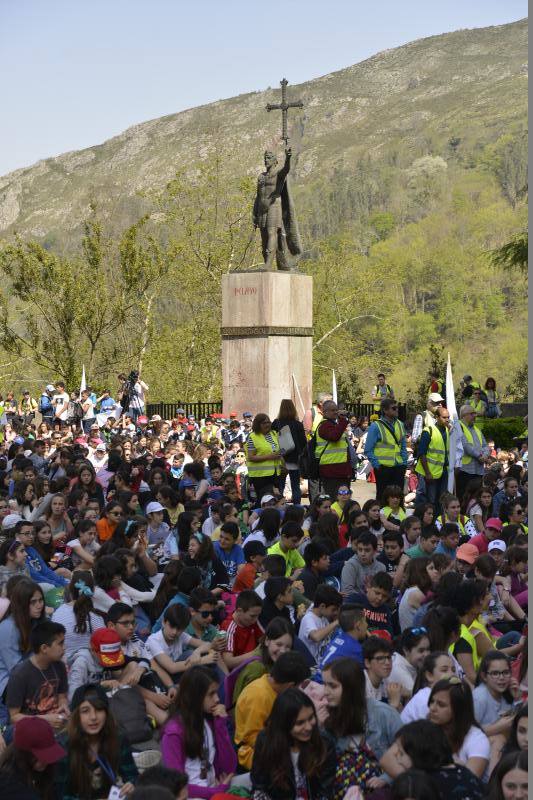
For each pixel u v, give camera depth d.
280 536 11.77
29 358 46.69
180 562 9.81
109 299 45.03
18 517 12.33
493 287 127.44
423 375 114.94
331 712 6.46
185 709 6.57
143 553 11.44
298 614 9.55
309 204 176.12
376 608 9.38
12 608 8.26
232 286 24.86
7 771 5.70
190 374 50.66
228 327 24.86
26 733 5.73
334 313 59.06
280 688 6.89
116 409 30.98
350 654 7.86
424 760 5.61
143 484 16.08
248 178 49.22
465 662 8.09
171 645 8.52
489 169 165.62
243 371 24.73
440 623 7.87
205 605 8.75
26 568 10.37
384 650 7.32
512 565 10.52
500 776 5.46
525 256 33.78
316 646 8.84
